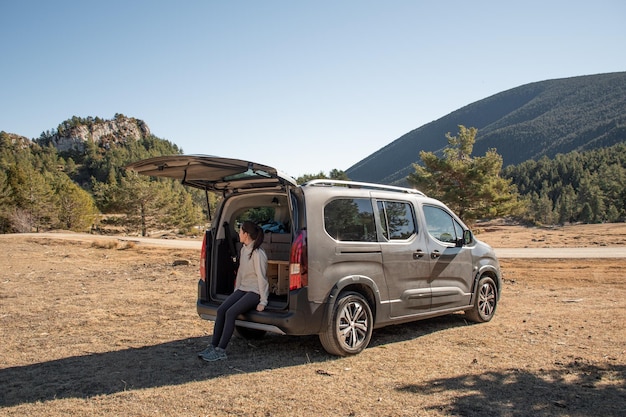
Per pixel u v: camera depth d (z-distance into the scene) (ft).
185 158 17.75
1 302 32.78
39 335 23.63
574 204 408.46
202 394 15.12
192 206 274.57
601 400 14.53
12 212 193.57
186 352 20.35
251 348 20.98
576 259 56.70
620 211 358.64
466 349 20.44
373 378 16.66
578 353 19.62
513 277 45.29
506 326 24.79
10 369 18.06
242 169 18.71
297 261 18.25
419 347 20.80
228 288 21.94
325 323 18.65
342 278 19.19
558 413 13.58
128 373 17.39
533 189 585.63
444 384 16.01
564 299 33.12
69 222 217.77
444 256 23.56
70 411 13.80
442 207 24.91
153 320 27.02
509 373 17.12
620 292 35.91
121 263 61.82
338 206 19.80
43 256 68.54
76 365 18.49
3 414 13.61
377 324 20.52
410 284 21.89
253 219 22.38
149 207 221.87
